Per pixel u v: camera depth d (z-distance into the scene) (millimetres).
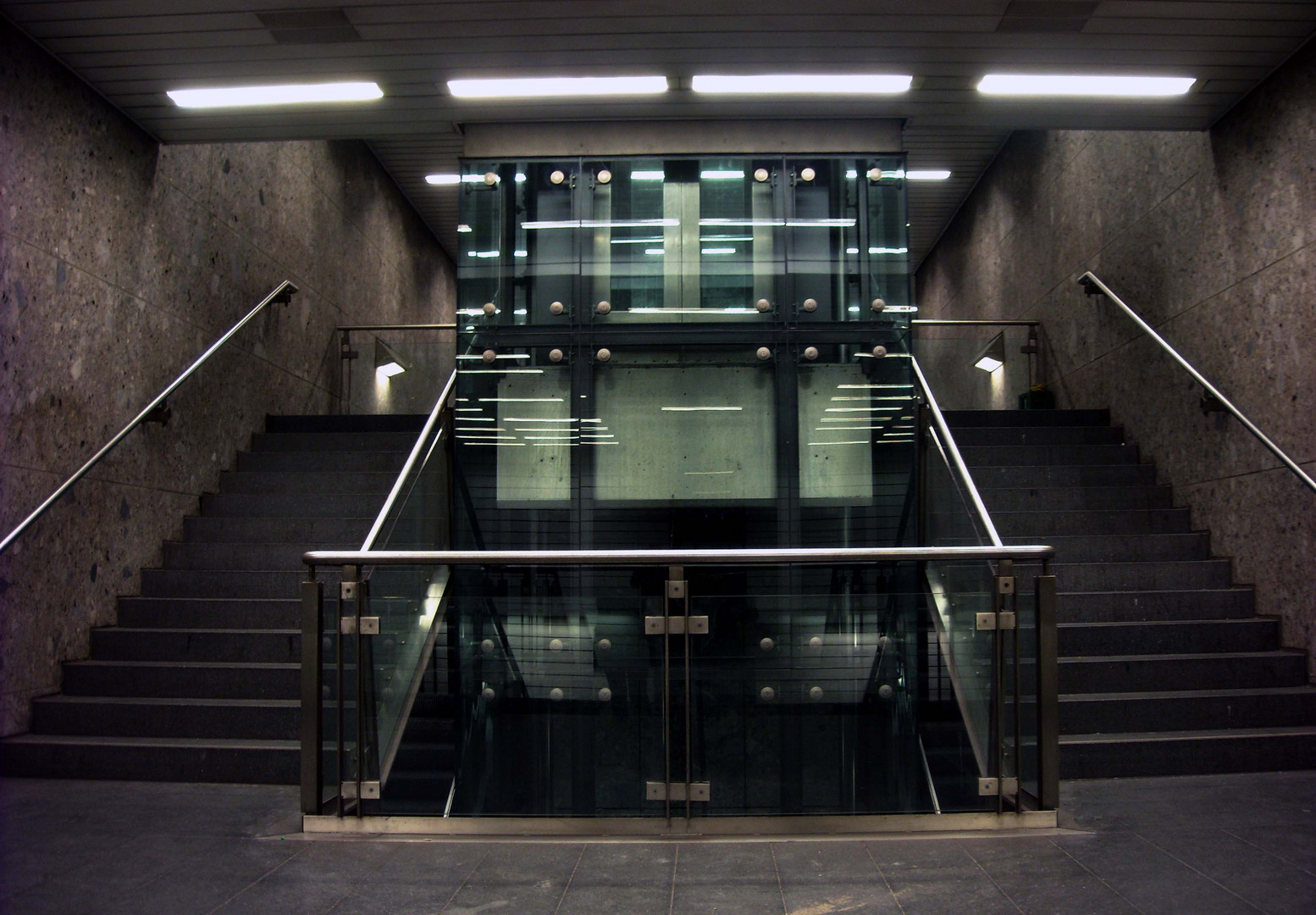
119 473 5812
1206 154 6324
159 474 6293
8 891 3072
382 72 5520
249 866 3324
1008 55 5391
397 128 6379
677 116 6352
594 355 6410
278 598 5848
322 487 7027
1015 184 10305
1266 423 5668
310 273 9156
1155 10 4855
